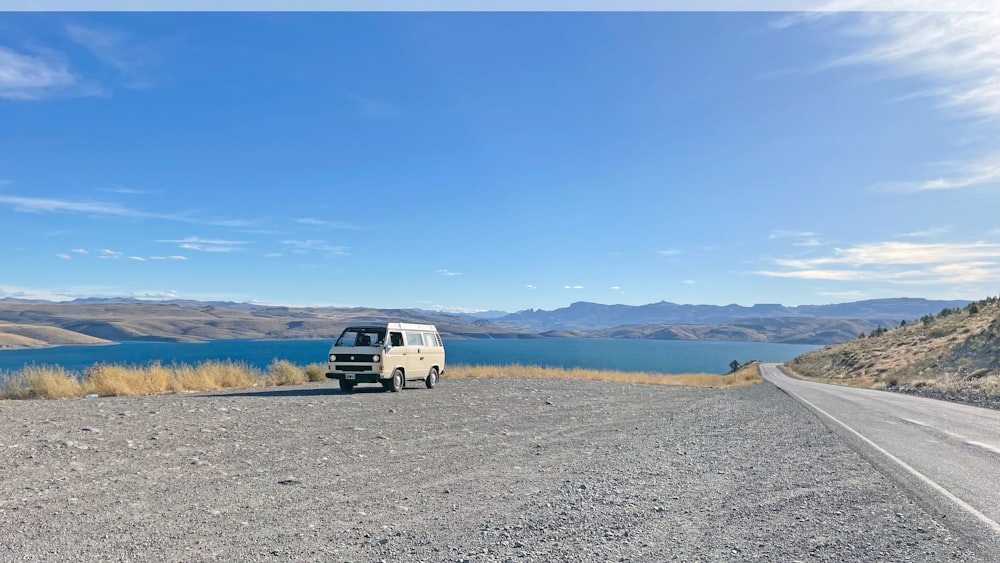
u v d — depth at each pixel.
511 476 7.42
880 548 4.83
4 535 4.77
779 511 5.98
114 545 4.58
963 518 5.77
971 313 54.19
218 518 5.36
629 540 4.96
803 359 91.44
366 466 7.77
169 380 19.03
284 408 13.41
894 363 48.66
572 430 11.84
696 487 7.05
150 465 7.43
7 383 16.08
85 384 17.00
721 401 20.34
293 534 4.95
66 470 7.05
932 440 11.34
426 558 4.43
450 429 11.30
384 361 18.48
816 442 10.88
